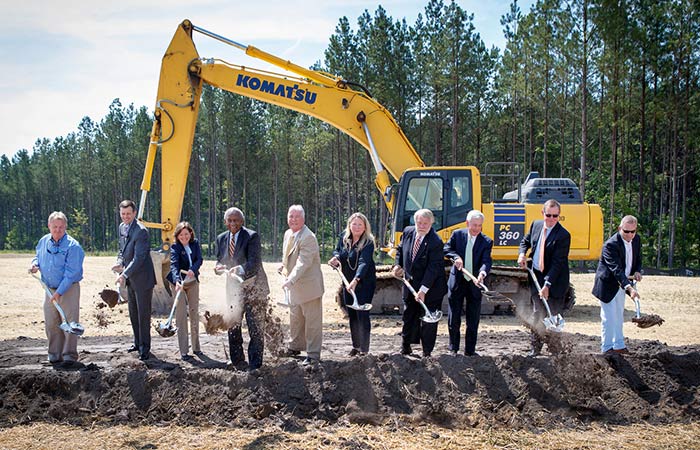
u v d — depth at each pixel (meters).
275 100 13.35
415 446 5.57
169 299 12.15
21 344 9.03
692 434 6.04
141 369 6.93
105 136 66.75
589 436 5.97
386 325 11.14
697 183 41.25
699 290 17.39
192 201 68.44
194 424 6.10
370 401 6.44
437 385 6.61
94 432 5.87
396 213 12.98
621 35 29.25
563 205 12.89
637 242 7.48
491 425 6.16
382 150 13.46
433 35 34.47
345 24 36.06
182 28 12.91
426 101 38.34
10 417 6.18
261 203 63.12
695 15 32.38
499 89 38.03
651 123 39.31
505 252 12.77
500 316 12.23
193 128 13.00
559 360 7.01
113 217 78.56
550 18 31.12
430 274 7.07
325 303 14.10
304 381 6.57
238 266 6.78
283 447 5.47
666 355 7.29
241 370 7.08
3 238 95.06
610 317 7.49
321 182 55.62
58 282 7.33
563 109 37.38
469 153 45.19
